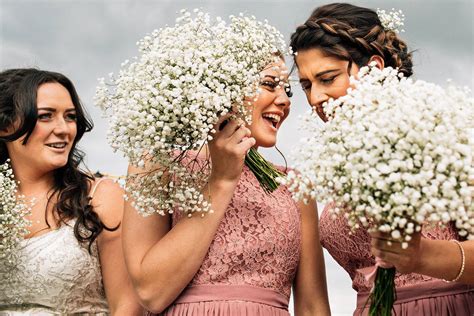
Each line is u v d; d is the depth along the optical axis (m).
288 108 3.33
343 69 2.97
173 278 2.94
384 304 2.49
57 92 3.59
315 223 3.44
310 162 2.28
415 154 2.15
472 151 2.14
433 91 2.22
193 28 2.83
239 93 2.72
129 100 2.61
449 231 2.83
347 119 2.27
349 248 3.04
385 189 2.13
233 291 3.02
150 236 3.09
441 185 2.13
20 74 3.64
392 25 3.18
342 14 3.09
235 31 2.94
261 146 3.30
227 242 3.06
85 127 3.76
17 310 3.50
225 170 2.93
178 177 2.90
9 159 3.66
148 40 2.83
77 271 3.50
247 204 3.13
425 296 2.80
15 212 3.55
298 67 3.09
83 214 3.51
